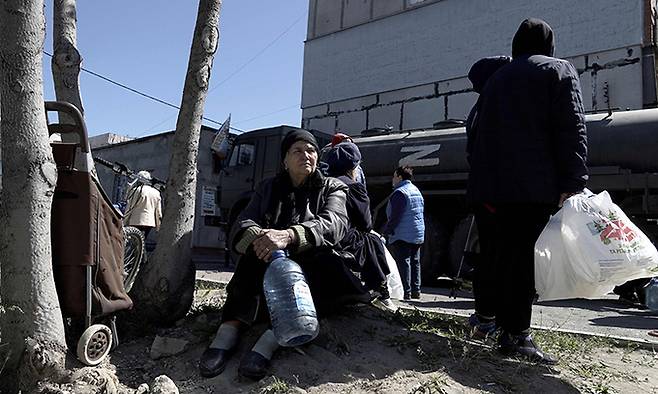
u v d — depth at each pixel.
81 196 2.34
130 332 2.90
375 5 20.16
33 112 2.12
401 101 18.95
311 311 2.39
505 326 2.85
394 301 4.90
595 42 15.16
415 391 2.28
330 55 21.17
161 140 17.16
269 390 2.24
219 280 6.84
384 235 5.92
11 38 2.07
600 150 6.99
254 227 2.60
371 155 9.53
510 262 2.81
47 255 2.13
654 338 3.91
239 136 10.49
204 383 2.33
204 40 3.12
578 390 2.49
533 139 2.75
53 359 2.07
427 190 8.64
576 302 6.41
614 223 2.83
